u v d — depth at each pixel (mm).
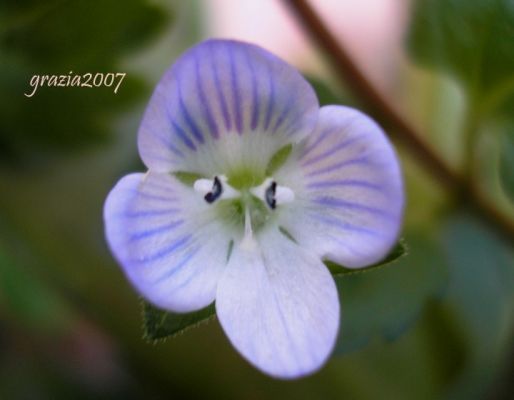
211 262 69
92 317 84
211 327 84
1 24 76
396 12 89
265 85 67
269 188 69
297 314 67
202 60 66
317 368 66
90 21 77
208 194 69
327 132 68
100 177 86
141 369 85
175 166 68
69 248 84
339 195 68
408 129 79
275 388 83
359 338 75
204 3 88
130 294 84
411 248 77
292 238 69
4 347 85
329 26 77
